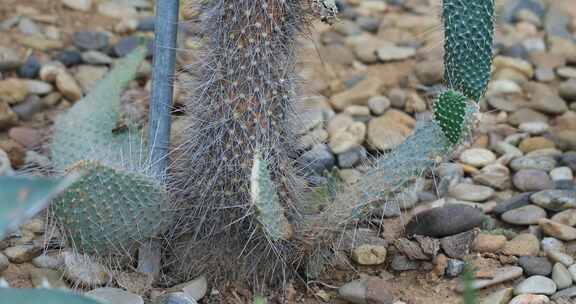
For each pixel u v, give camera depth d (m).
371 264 1.45
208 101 1.30
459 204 1.52
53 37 2.08
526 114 1.90
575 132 1.80
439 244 1.45
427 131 1.31
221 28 1.27
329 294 1.41
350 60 2.10
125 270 1.37
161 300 1.31
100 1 2.25
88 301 0.99
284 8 1.27
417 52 2.13
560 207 1.56
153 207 1.32
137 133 1.51
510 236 1.51
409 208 1.58
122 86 1.55
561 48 2.18
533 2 2.37
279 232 1.27
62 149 1.49
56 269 1.39
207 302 1.38
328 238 1.35
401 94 1.94
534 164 1.71
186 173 1.36
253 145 1.29
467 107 1.30
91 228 1.29
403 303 1.38
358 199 1.33
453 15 1.28
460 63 1.29
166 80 1.37
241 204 1.32
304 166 1.41
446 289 1.41
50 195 0.93
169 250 1.40
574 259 1.46
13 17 2.12
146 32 2.13
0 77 1.91
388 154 1.33
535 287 1.39
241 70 1.27
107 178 1.27
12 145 1.69
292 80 1.32
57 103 1.88
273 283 1.40
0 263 1.38
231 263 1.38
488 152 1.76
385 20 2.29
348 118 1.86
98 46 2.05
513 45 2.13
